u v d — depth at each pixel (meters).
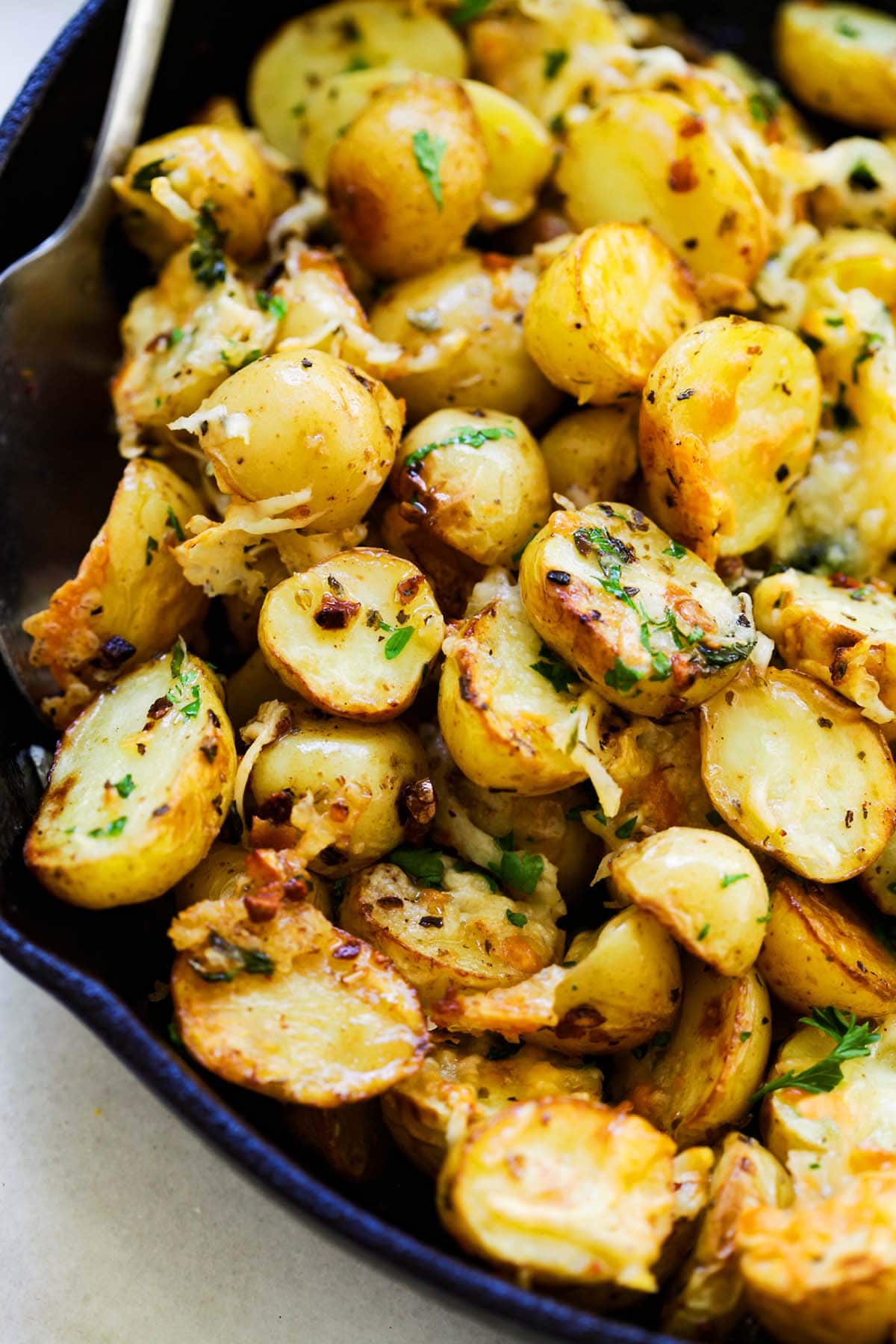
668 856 0.30
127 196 0.35
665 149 0.35
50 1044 0.34
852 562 0.35
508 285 0.35
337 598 0.31
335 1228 0.27
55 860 0.30
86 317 0.36
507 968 0.31
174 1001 0.30
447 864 0.32
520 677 0.31
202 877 0.31
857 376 0.35
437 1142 0.30
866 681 0.32
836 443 0.35
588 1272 0.27
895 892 0.32
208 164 0.35
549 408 0.36
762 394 0.33
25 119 0.34
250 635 0.34
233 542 0.33
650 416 0.33
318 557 0.32
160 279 0.36
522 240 0.38
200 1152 0.33
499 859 0.32
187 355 0.34
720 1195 0.29
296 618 0.31
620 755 0.32
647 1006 0.30
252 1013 0.29
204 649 0.35
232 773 0.31
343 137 0.36
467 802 0.33
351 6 0.39
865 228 0.38
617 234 0.34
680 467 0.32
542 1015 0.30
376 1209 0.31
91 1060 0.34
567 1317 0.26
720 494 0.33
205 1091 0.28
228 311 0.34
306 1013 0.29
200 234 0.35
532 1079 0.31
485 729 0.31
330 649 0.31
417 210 0.35
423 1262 0.26
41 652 0.33
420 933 0.31
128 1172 0.33
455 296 0.35
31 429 0.35
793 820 0.31
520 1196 0.28
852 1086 0.30
